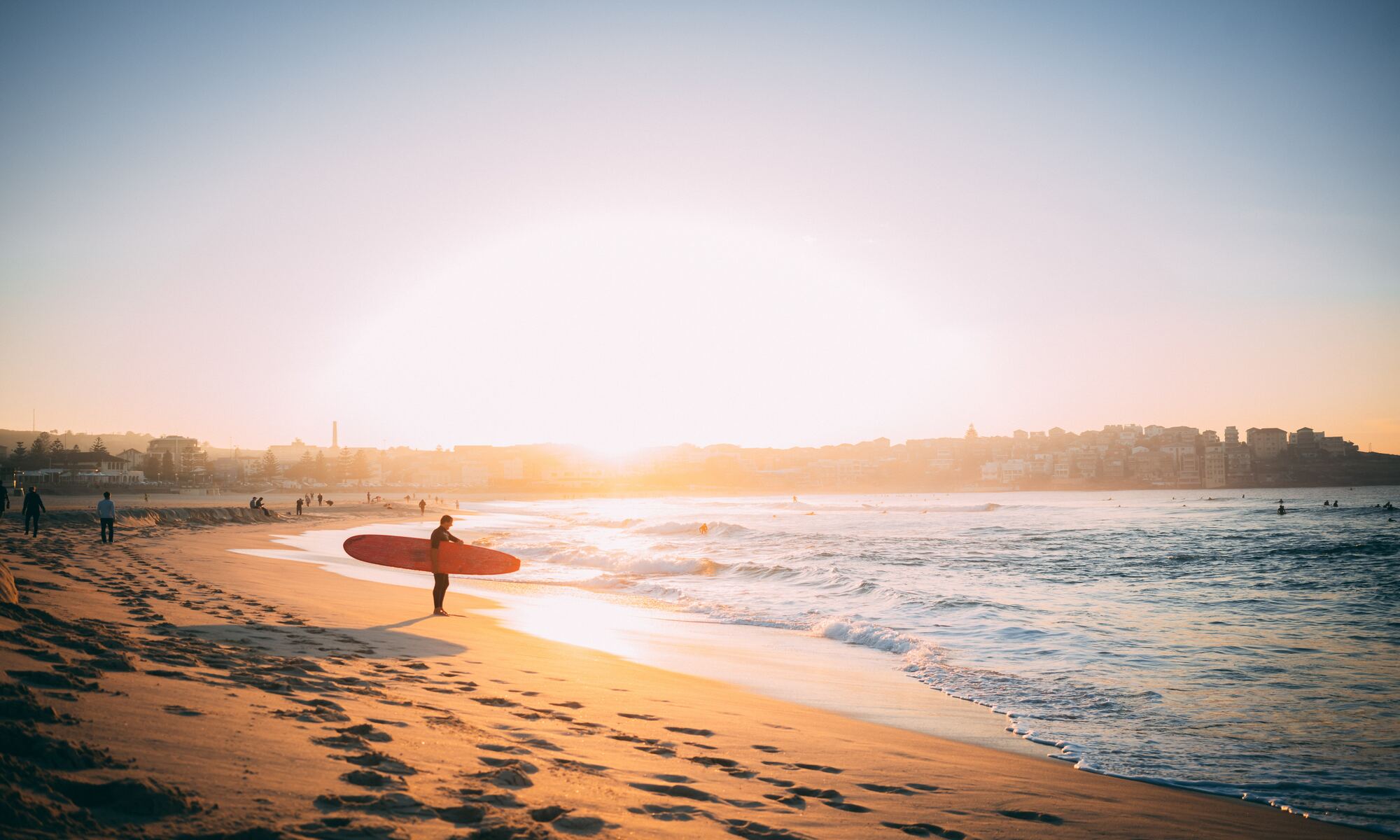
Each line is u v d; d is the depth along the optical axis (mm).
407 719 5664
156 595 12180
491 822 3723
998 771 6746
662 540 46281
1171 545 41156
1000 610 17656
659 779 5098
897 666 11820
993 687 10453
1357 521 65562
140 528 35750
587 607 17484
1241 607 18375
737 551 37656
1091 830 5324
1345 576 25719
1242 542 42250
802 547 39844
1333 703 9648
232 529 44844
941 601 18719
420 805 3783
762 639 14008
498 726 5965
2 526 28438
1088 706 9500
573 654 11133
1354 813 6203
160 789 3311
